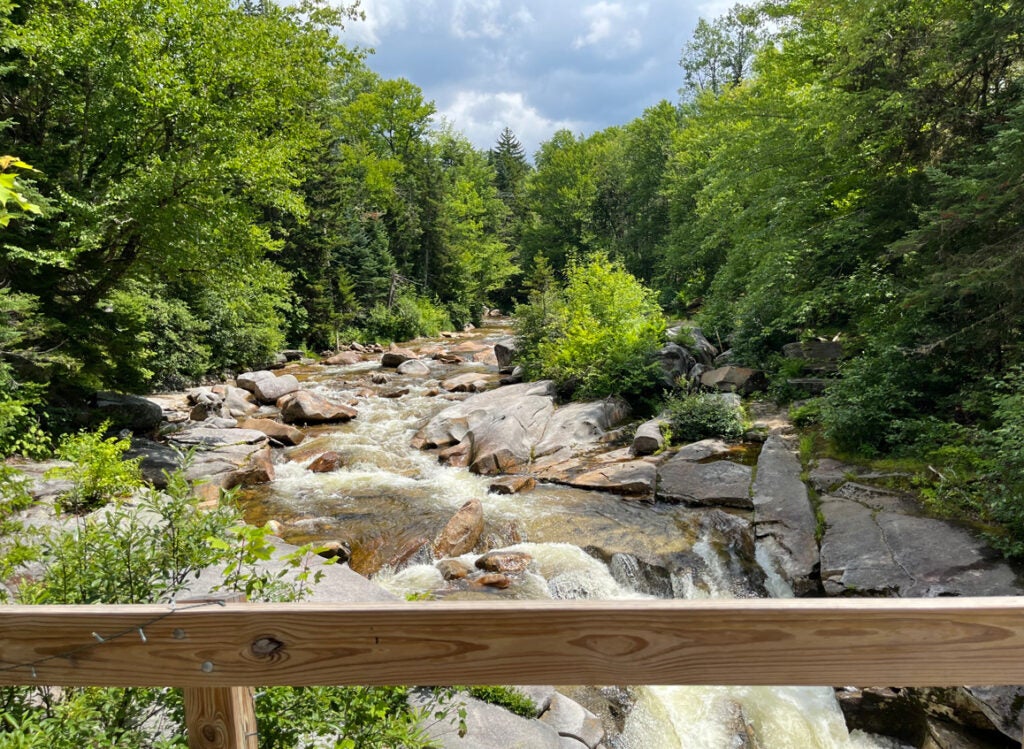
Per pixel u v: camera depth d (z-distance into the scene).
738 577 7.17
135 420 12.34
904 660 1.26
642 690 5.30
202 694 1.47
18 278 10.72
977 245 8.82
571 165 53.38
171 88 11.42
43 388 9.67
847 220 12.19
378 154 46.84
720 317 17.48
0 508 3.49
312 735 2.29
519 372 17.95
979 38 9.75
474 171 59.00
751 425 11.28
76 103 11.68
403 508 9.20
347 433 13.84
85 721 1.92
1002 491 6.36
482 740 3.69
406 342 33.03
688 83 47.62
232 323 21.80
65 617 1.42
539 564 7.34
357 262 34.88
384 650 1.37
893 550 6.50
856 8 11.33
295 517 8.88
